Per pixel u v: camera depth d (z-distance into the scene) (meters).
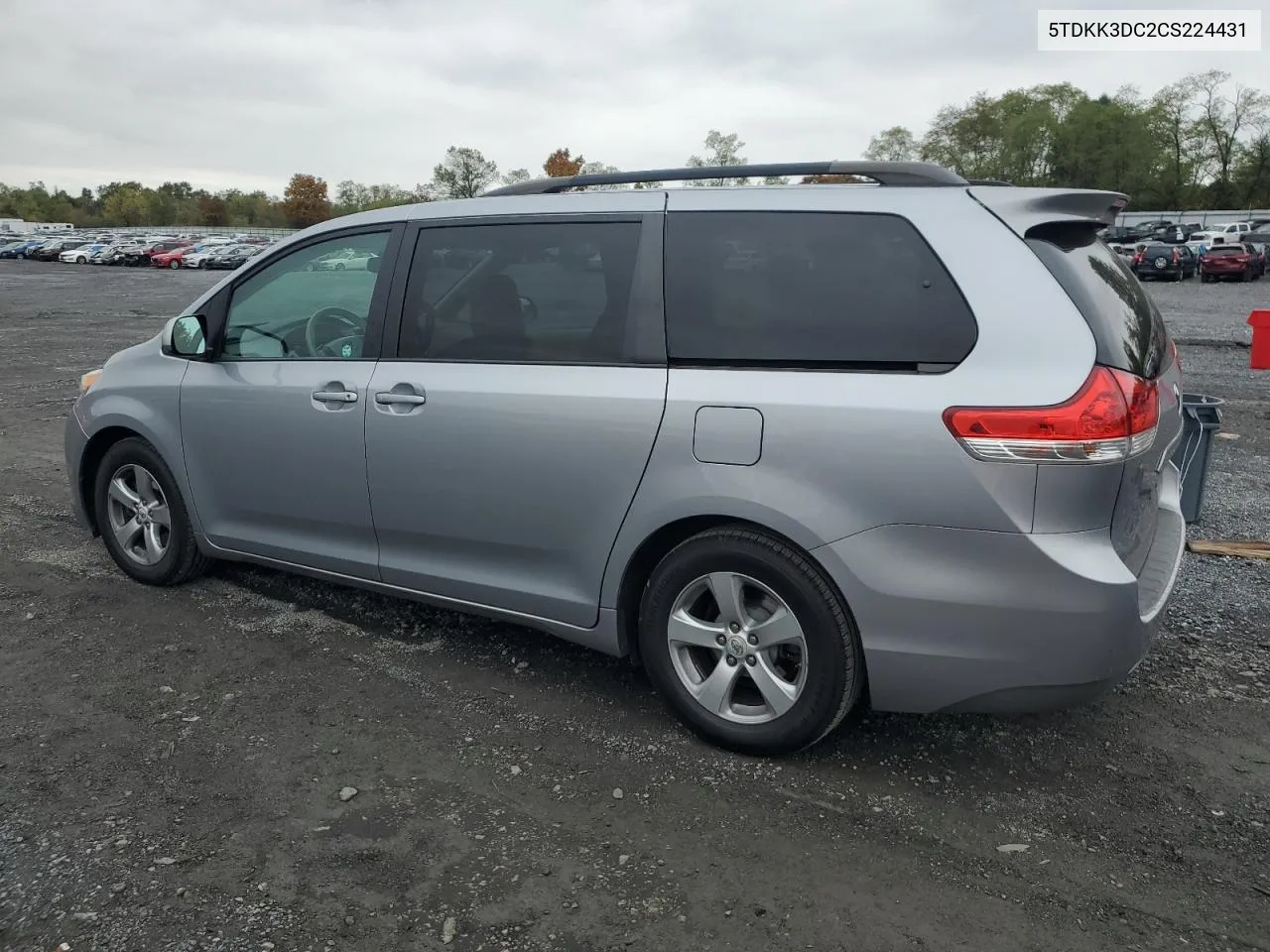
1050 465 2.61
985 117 84.69
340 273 3.97
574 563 3.40
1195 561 5.06
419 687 3.70
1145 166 73.81
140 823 2.83
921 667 2.84
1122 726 3.40
